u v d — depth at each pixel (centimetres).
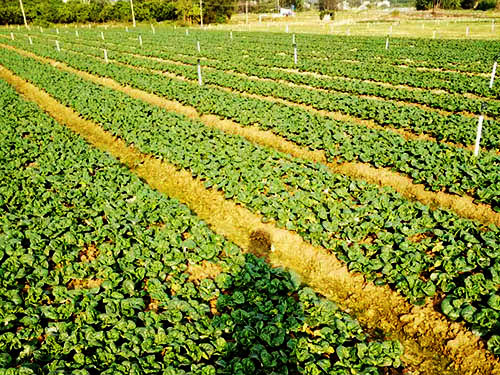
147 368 570
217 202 1113
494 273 711
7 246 818
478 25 5481
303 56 3183
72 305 682
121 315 670
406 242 827
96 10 8519
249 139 1564
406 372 641
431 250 824
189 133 1455
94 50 3878
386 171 1207
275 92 1991
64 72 2795
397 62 2792
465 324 671
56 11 8369
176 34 5353
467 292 693
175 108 1986
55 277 752
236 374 557
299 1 13875
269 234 968
